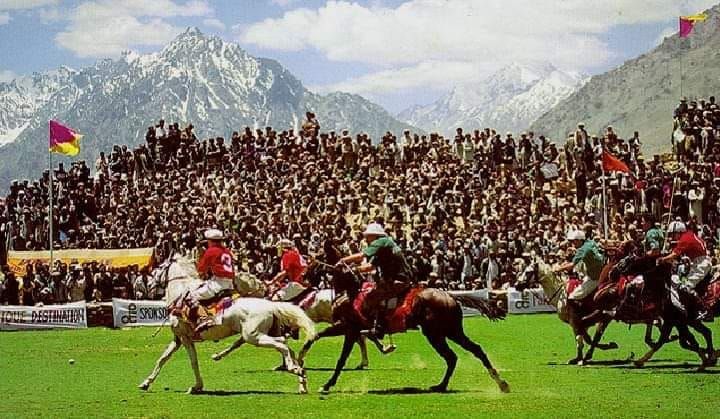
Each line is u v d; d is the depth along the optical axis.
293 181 58.94
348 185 58.47
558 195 58.03
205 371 29.05
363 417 20.39
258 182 60.22
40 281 51.62
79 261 55.03
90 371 29.62
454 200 55.44
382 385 25.27
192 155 65.31
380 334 23.73
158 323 46.78
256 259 50.25
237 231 54.59
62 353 34.91
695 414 20.31
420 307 23.44
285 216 54.75
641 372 26.86
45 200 64.00
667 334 27.52
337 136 64.44
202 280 24.31
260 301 23.86
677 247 28.06
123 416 21.06
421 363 30.17
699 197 53.25
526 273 29.73
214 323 23.69
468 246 49.94
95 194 63.59
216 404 22.41
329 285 31.69
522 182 58.94
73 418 20.95
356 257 23.97
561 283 29.52
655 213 54.62
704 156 58.47
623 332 38.78
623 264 27.70
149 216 58.69
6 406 22.58
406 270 23.75
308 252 41.09
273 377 27.31
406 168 61.03
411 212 55.03
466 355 31.98
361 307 23.73
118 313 46.12
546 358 30.83
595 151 57.94
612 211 55.50
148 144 66.50
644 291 27.36
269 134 64.12
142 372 29.19
